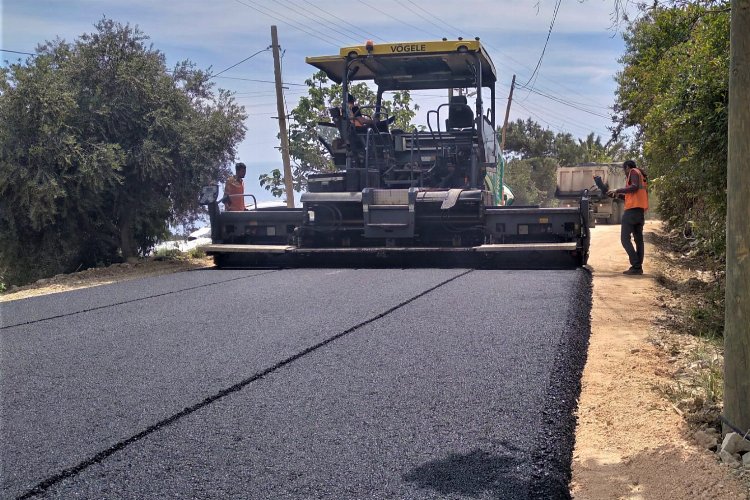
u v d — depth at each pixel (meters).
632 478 3.32
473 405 4.08
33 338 6.17
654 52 11.03
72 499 3.10
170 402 4.26
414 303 7.05
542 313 6.38
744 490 3.15
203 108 14.52
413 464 3.34
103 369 5.04
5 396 4.48
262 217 11.35
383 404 4.12
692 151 7.11
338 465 3.35
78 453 3.55
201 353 5.37
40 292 10.23
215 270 11.02
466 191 10.16
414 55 10.65
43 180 11.71
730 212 3.60
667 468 3.38
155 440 3.69
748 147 3.51
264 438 3.68
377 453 3.47
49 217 11.90
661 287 8.72
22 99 11.64
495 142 12.34
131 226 14.00
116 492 3.15
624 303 7.46
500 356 5.01
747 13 3.49
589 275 9.32
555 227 10.23
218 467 3.36
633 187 9.59
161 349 5.55
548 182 47.84
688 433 3.79
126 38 13.42
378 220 10.38
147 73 13.29
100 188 12.38
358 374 4.70
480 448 3.51
